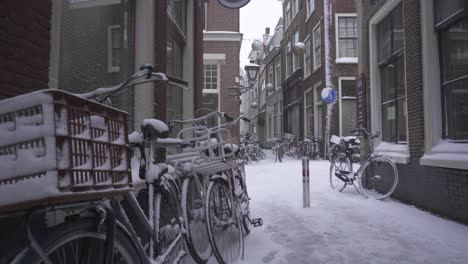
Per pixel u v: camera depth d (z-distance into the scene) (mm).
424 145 5602
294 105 23312
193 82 6922
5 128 1354
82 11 3387
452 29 5152
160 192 2643
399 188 6520
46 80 2461
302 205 6234
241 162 4422
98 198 1556
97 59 3646
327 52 16703
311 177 10133
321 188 8164
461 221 4660
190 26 6883
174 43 6277
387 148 7184
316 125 18562
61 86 3020
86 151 1448
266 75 33188
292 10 23453
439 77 5453
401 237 4191
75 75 3270
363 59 8383
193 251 3131
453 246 3814
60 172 1297
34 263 1374
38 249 1385
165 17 4781
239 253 3520
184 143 3242
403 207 5832
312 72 18891
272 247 3936
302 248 3898
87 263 1685
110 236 1688
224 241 3428
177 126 6168
